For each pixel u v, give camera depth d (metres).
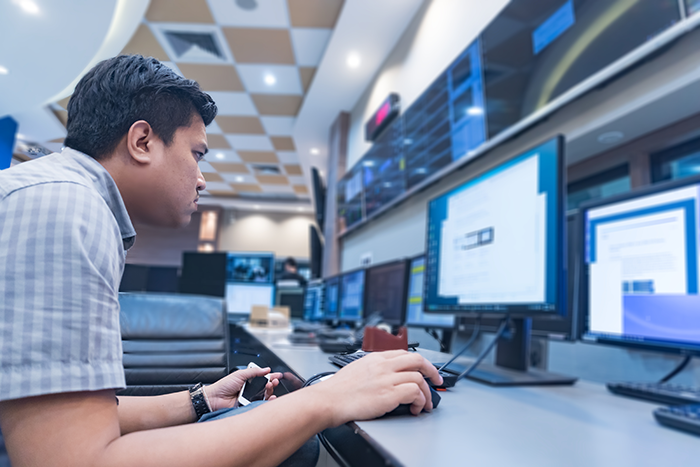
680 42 1.33
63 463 0.33
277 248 8.83
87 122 0.45
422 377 0.44
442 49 2.81
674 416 0.55
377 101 4.00
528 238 0.91
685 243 0.81
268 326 2.29
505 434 0.41
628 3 1.41
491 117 2.08
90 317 0.36
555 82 1.70
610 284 0.97
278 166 6.41
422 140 2.82
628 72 1.46
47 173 0.40
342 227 4.57
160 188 0.47
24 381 0.33
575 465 0.34
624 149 1.77
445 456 0.31
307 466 0.45
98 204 0.40
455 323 1.25
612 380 1.14
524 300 0.89
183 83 0.47
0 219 0.35
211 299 1.06
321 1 3.25
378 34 3.56
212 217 8.16
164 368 0.65
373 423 0.39
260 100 4.82
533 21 1.84
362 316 2.08
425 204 2.87
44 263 0.35
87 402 0.35
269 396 0.60
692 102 1.42
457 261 1.20
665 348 0.82
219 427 0.36
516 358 1.07
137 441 0.35
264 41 3.71
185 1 3.09
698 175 0.80
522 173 0.95
